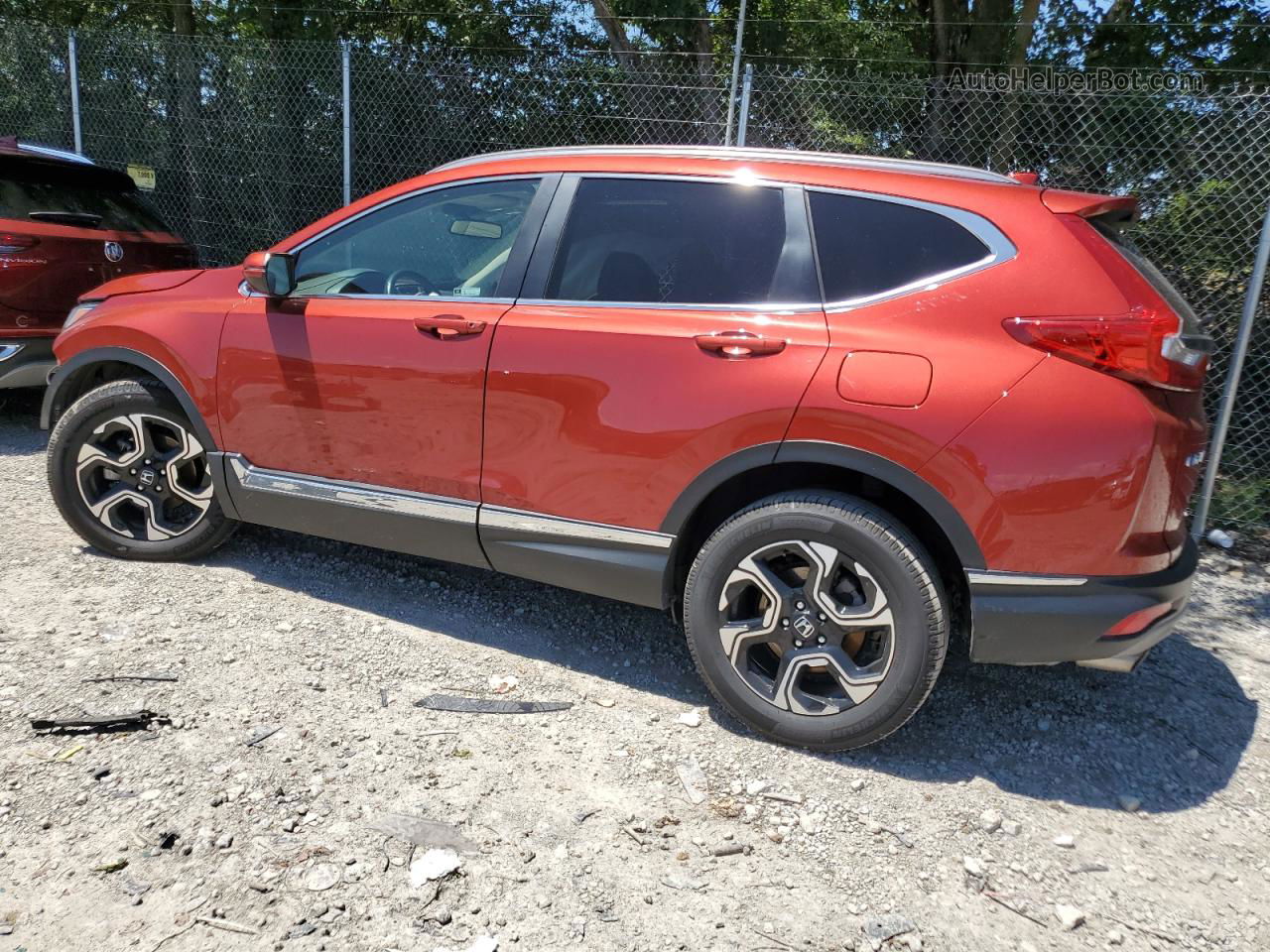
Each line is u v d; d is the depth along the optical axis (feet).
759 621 9.48
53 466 12.46
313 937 6.76
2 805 7.83
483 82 25.81
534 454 10.18
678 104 24.63
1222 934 7.52
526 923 7.07
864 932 7.25
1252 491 17.43
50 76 28.25
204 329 11.83
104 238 18.84
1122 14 26.27
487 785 8.70
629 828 8.26
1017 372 8.39
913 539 8.87
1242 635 13.47
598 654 11.48
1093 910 7.69
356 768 8.77
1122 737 10.47
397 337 10.71
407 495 10.98
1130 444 8.18
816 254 9.36
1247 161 18.10
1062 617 8.55
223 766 8.59
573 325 9.91
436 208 11.19
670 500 9.63
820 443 8.93
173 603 11.76
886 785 9.19
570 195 10.47
